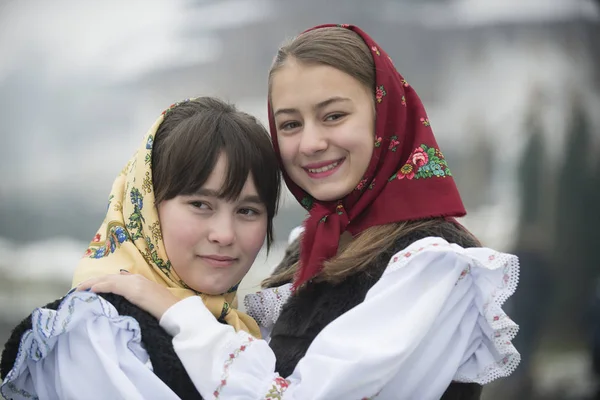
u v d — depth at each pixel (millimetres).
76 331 1410
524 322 6629
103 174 7793
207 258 1562
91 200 7793
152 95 7758
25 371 1456
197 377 1414
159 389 1387
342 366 1360
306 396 1386
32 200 7754
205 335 1445
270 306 1751
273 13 7480
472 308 1496
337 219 1630
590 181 7066
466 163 7336
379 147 1615
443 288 1433
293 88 1612
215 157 1526
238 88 7598
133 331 1432
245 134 1578
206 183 1527
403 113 1630
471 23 7410
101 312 1403
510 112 7309
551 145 7129
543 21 7285
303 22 7492
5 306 7332
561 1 7262
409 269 1447
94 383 1392
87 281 1506
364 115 1614
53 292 7484
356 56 1618
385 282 1450
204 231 1550
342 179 1613
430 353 1451
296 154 1645
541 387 5965
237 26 7527
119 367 1380
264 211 1628
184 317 1463
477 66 7406
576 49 7266
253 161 1567
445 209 1546
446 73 7445
